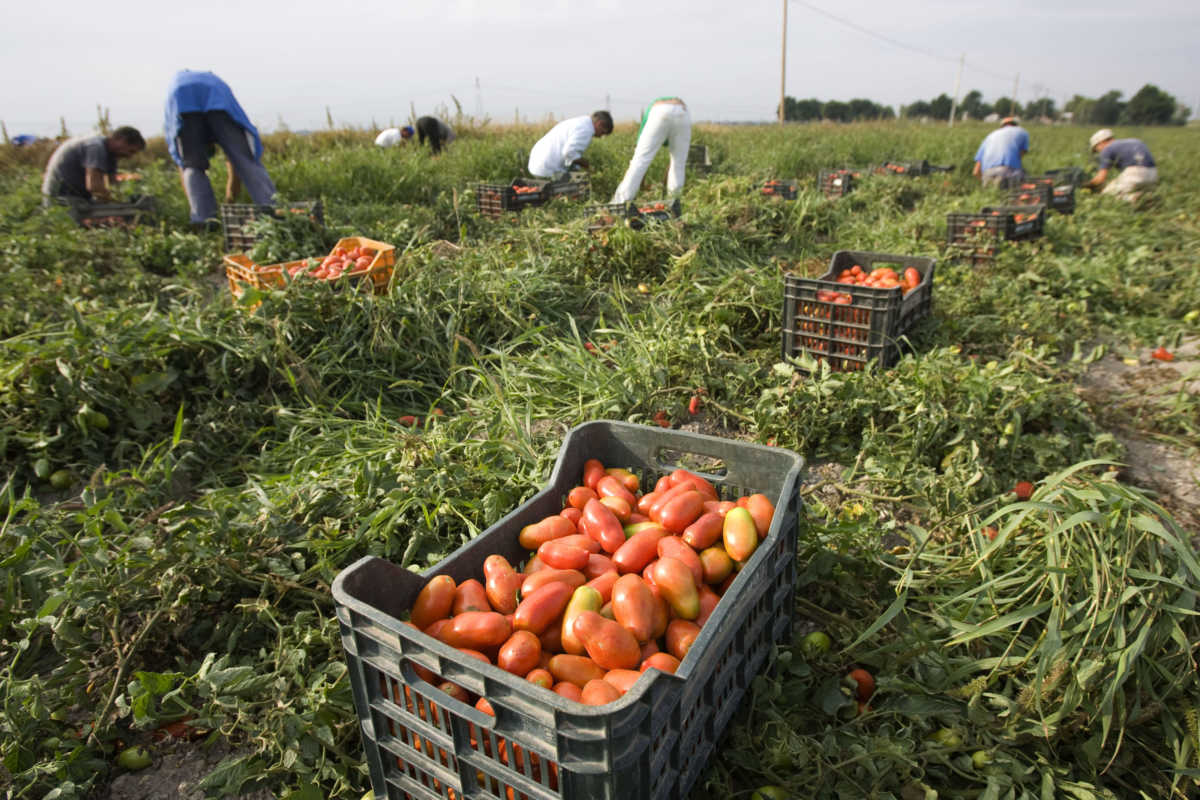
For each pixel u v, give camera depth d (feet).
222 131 25.96
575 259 20.56
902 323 15.75
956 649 7.84
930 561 9.25
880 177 40.40
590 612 5.86
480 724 4.93
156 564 8.16
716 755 6.86
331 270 17.13
